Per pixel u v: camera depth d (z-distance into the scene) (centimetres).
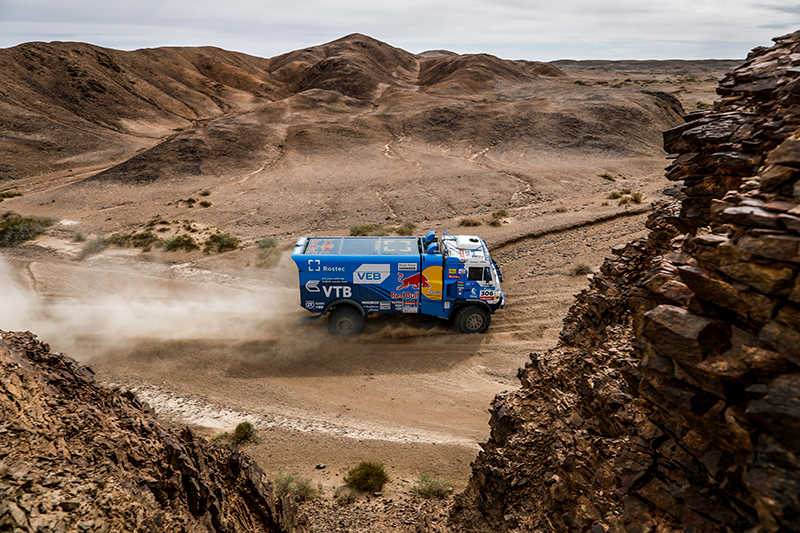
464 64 12456
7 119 7375
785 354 304
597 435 637
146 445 505
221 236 3003
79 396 524
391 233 3141
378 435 1298
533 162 5481
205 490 550
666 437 432
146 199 4412
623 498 458
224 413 1393
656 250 805
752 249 322
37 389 481
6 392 443
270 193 4491
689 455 404
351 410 1431
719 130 561
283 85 14750
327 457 1198
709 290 352
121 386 1507
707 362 346
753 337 329
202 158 5644
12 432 413
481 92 10494
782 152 346
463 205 3875
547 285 2239
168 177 5166
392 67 16338
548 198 4038
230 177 5241
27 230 3200
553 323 1906
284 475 1115
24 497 365
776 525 298
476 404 1461
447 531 844
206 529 518
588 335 853
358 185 4672
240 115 8125
